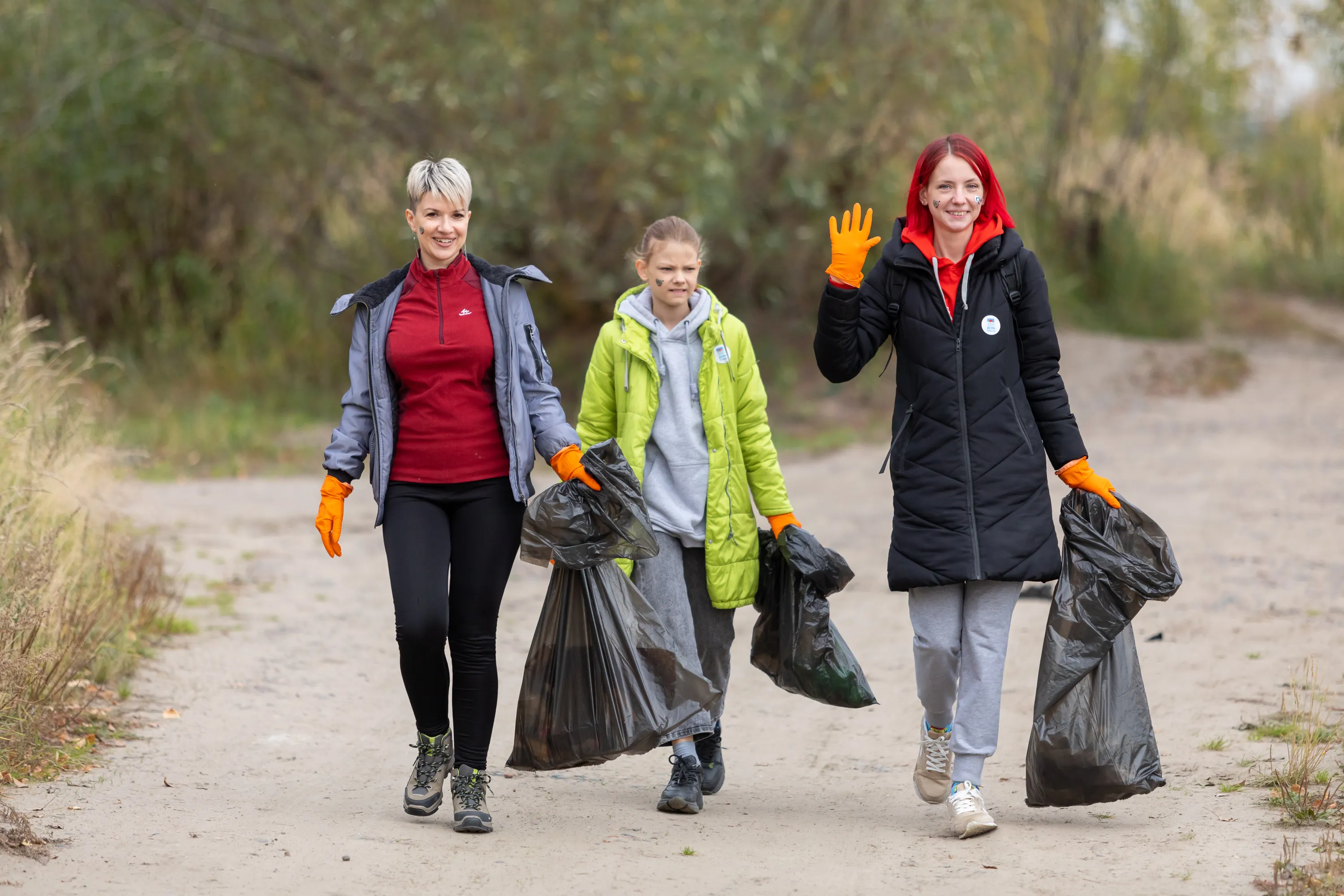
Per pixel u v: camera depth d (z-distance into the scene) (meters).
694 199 42.81
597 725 11.77
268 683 17.23
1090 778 11.41
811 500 32.62
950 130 47.06
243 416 44.72
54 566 15.96
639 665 11.75
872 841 11.46
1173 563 11.60
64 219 50.41
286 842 11.15
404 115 45.50
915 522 11.62
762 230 47.97
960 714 11.64
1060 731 11.44
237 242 53.09
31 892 9.74
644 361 12.48
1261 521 26.86
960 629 11.83
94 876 10.15
